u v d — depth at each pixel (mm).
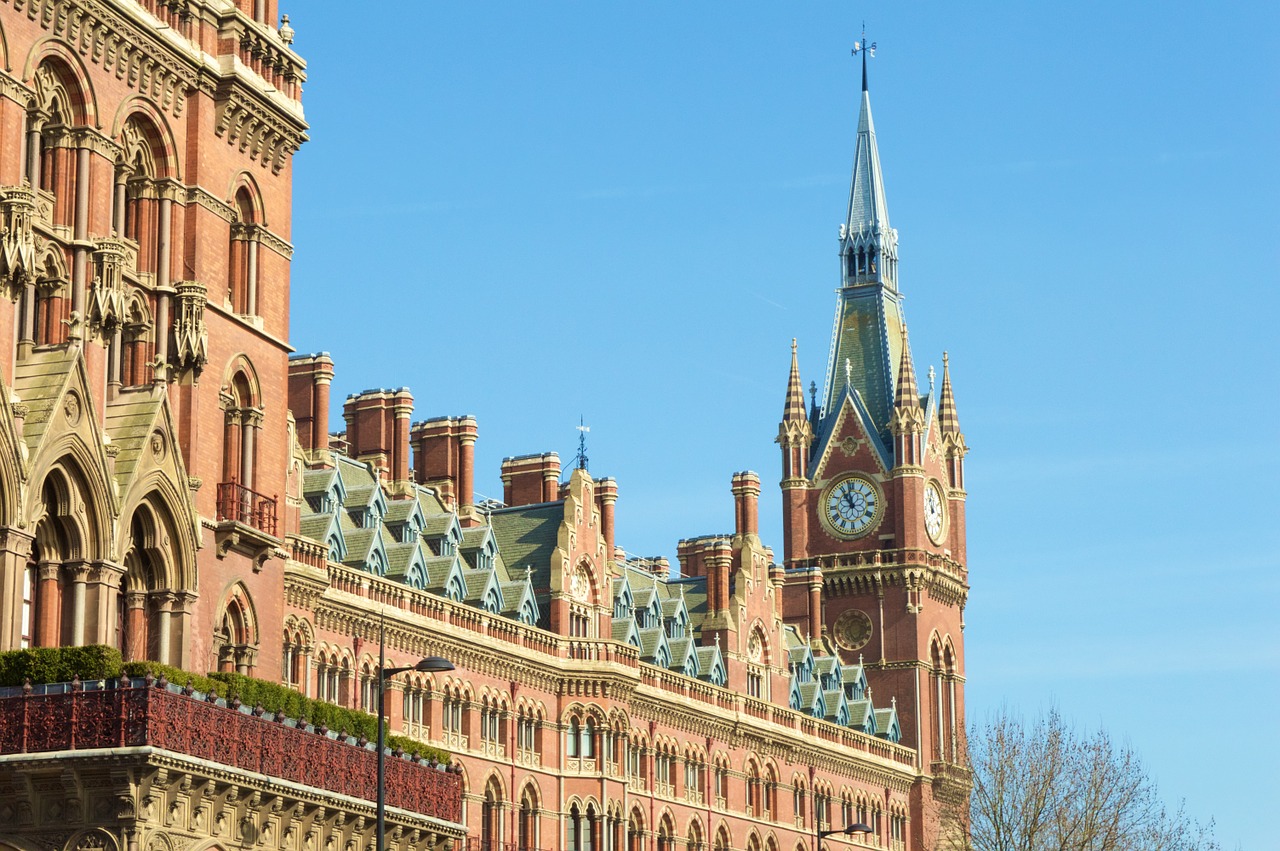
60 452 53406
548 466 124875
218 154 63094
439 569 101750
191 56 61625
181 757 48531
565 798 105000
